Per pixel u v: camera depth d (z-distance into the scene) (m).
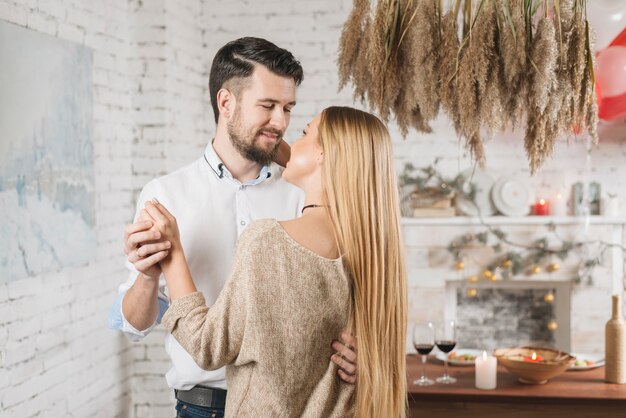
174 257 1.45
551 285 4.82
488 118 1.68
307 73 4.49
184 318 1.37
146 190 1.89
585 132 4.57
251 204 1.91
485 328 4.92
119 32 3.66
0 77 2.55
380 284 1.40
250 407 1.32
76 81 3.12
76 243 3.12
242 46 1.78
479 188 4.60
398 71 1.84
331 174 1.39
